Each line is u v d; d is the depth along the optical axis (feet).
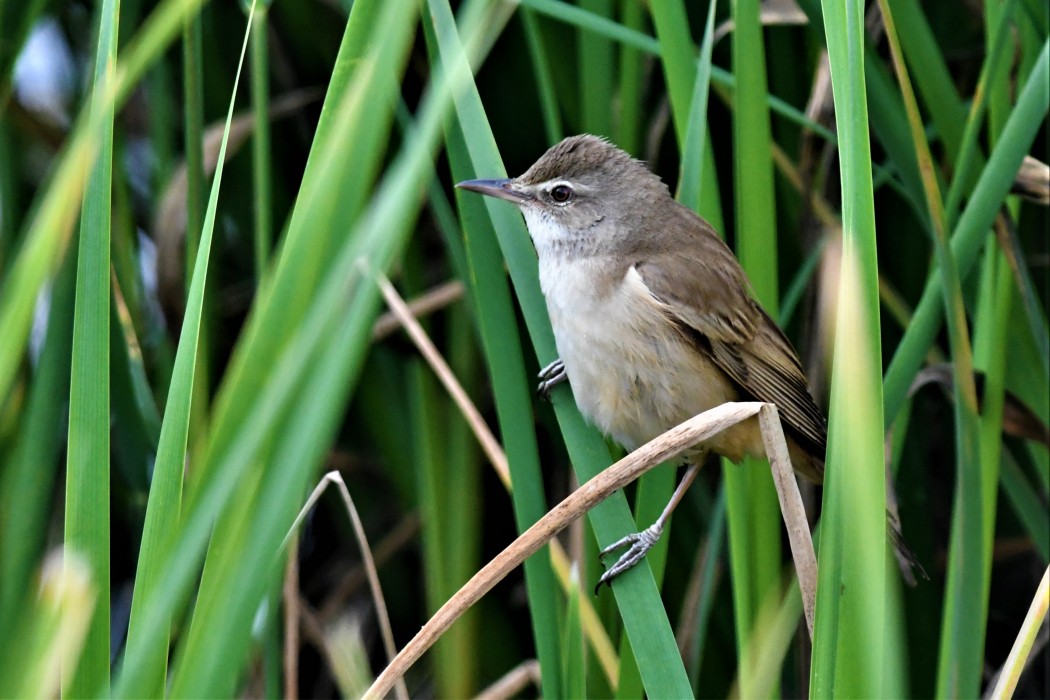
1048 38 22.70
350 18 16.65
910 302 32.04
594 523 21.31
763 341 27.61
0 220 30.48
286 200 33.68
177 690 13.51
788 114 27.02
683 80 24.18
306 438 13.60
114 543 34.86
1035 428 26.05
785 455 19.80
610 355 26.16
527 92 30.99
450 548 30.86
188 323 15.72
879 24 28.78
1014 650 19.13
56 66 35.01
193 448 26.00
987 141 28.96
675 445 19.11
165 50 30.68
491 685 33.78
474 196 22.20
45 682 12.06
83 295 15.92
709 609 28.12
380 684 17.80
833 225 29.17
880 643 15.52
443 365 27.17
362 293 13.99
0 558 25.71
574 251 26.84
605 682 25.96
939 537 34.68
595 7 26.35
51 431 26.37
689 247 27.55
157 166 31.24
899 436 27.25
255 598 13.65
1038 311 25.21
